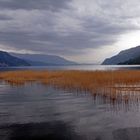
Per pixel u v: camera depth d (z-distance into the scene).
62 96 32.72
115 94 29.92
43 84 50.19
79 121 19.12
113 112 21.98
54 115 21.33
